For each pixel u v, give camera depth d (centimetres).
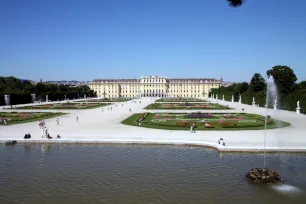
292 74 14088
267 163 3459
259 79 16662
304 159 3628
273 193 2597
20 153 3988
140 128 5991
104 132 5453
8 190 2661
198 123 6694
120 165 3378
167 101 19100
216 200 2453
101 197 2505
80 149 4203
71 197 2509
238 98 18088
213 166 3341
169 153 3938
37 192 2614
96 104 15088
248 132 5378
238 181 2866
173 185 2762
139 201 2428
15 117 8162
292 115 8744
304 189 2688
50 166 3359
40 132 5441
